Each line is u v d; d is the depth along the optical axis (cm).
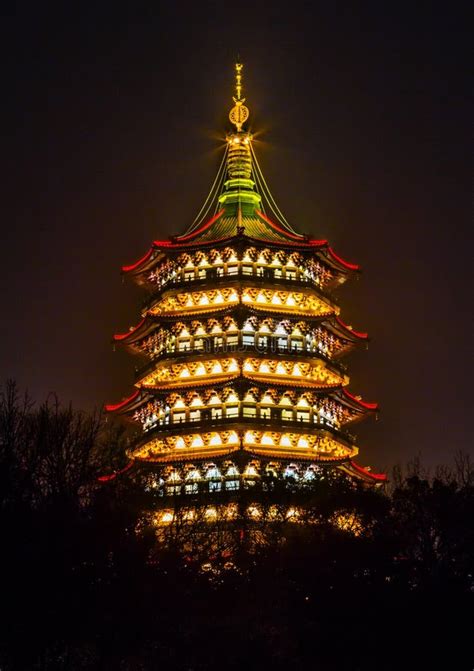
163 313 11531
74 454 6756
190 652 6975
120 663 6800
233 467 10812
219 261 11925
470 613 7238
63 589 6253
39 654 6153
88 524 6538
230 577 7475
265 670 7075
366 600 7306
